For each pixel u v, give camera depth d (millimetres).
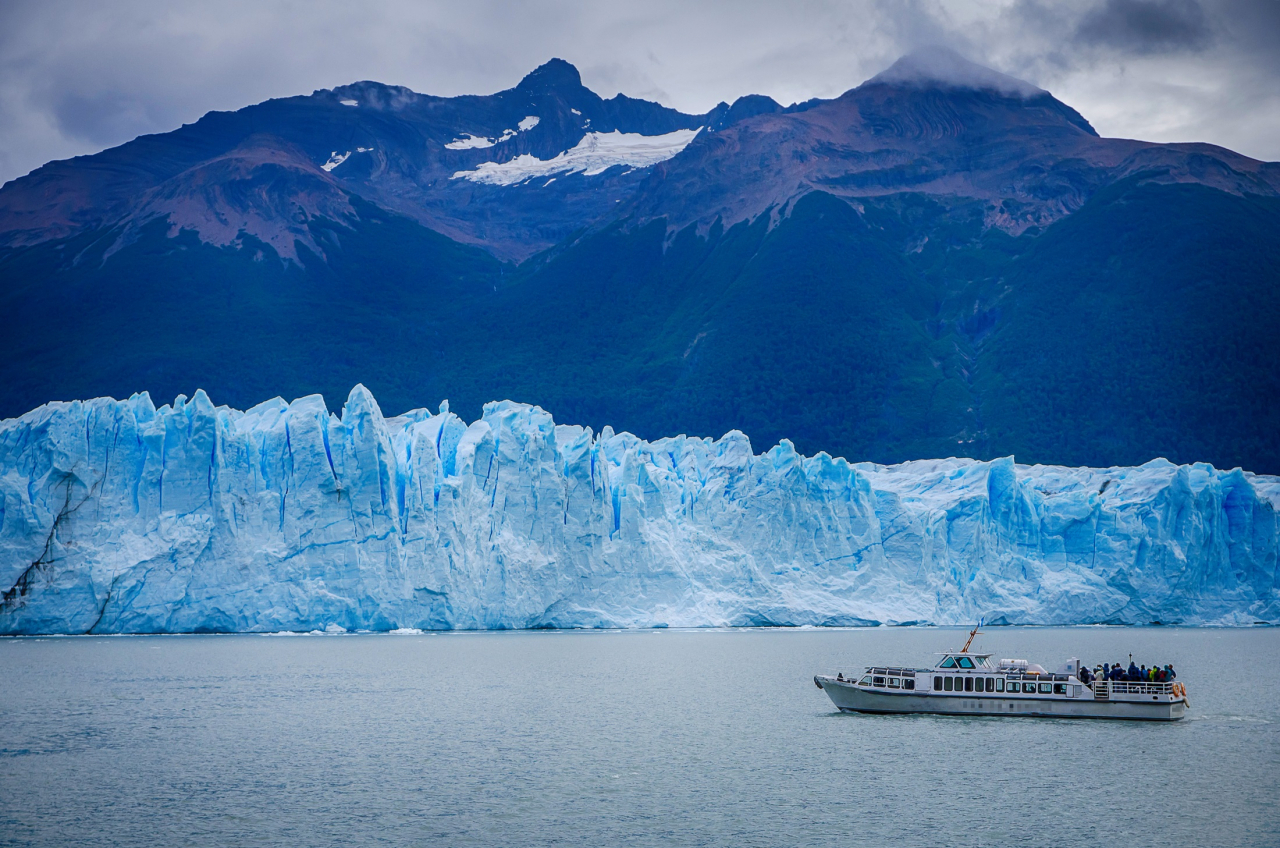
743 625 134250
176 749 66875
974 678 79625
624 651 129500
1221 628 168375
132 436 114500
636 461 135750
